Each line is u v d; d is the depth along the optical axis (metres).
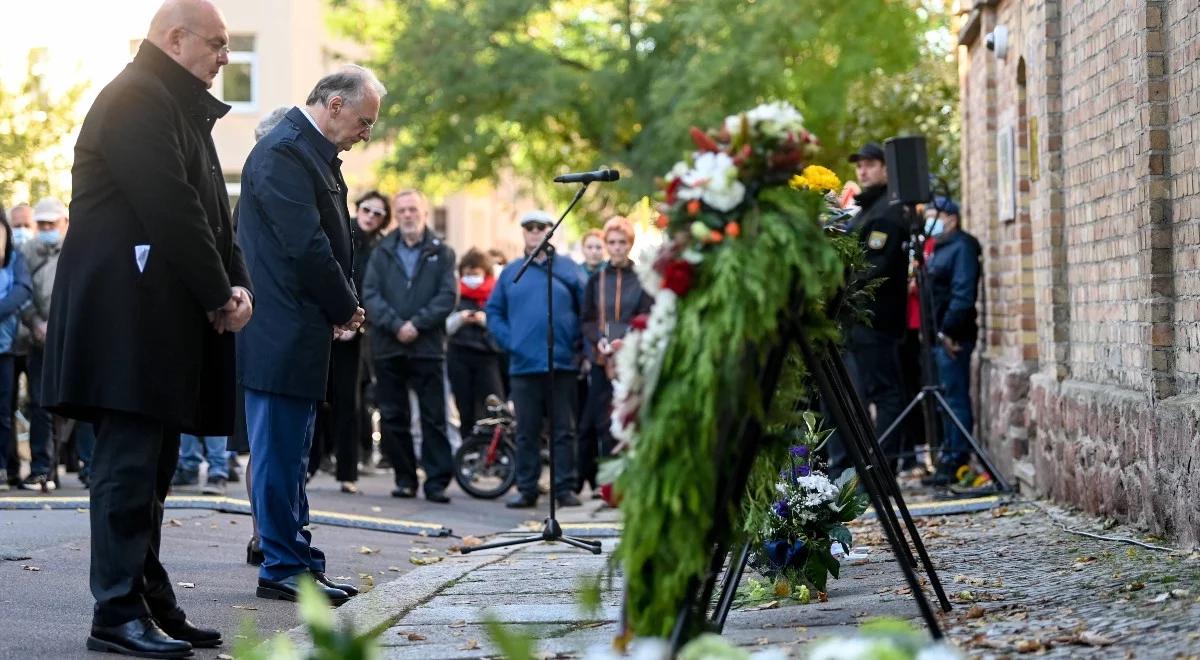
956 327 13.81
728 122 5.17
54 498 12.41
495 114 33.72
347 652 3.98
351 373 14.12
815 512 7.50
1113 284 9.91
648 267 5.20
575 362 14.31
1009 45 13.60
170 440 6.86
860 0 28.33
